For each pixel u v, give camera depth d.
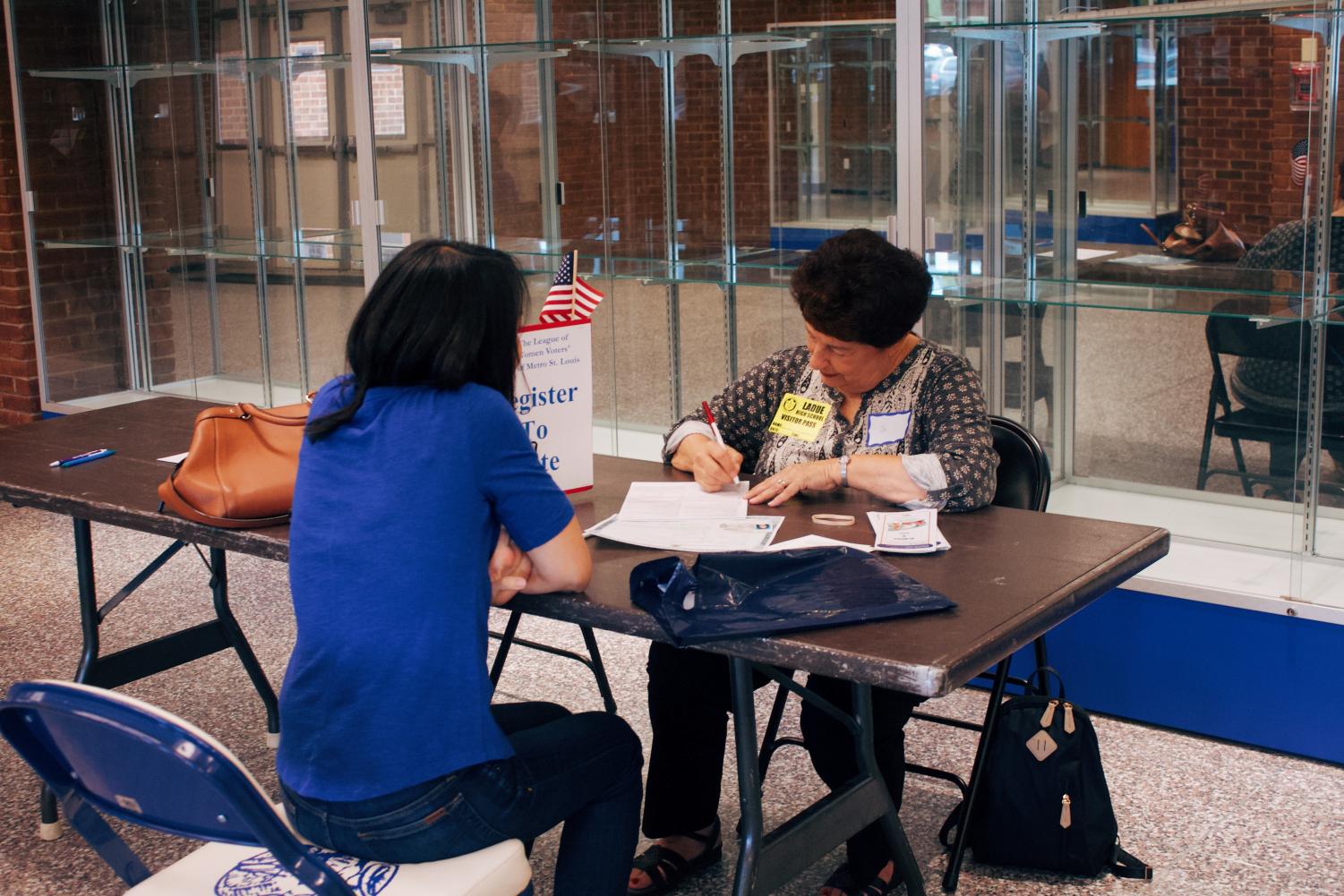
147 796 1.68
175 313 5.92
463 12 4.71
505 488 1.90
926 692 1.66
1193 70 3.34
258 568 4.71
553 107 4.64
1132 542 2.21
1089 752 2.61
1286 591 3.18
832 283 2.42
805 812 2.01
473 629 1.83
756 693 3.57
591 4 4.47
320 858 1.77
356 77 4.74
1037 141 3.57
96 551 4.93
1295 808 2.94
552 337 2.50
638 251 4.60
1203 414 3.57
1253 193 3.33
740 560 1.99
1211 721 3.29
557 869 2.09
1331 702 3.12
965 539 2.24
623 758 2.06
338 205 5.24
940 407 2.55
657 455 4.67
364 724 1.78
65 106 5.87
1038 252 3.64
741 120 4.20
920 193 3.57
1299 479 3.40
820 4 3.92
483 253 1.96
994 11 3.50
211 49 5.45
